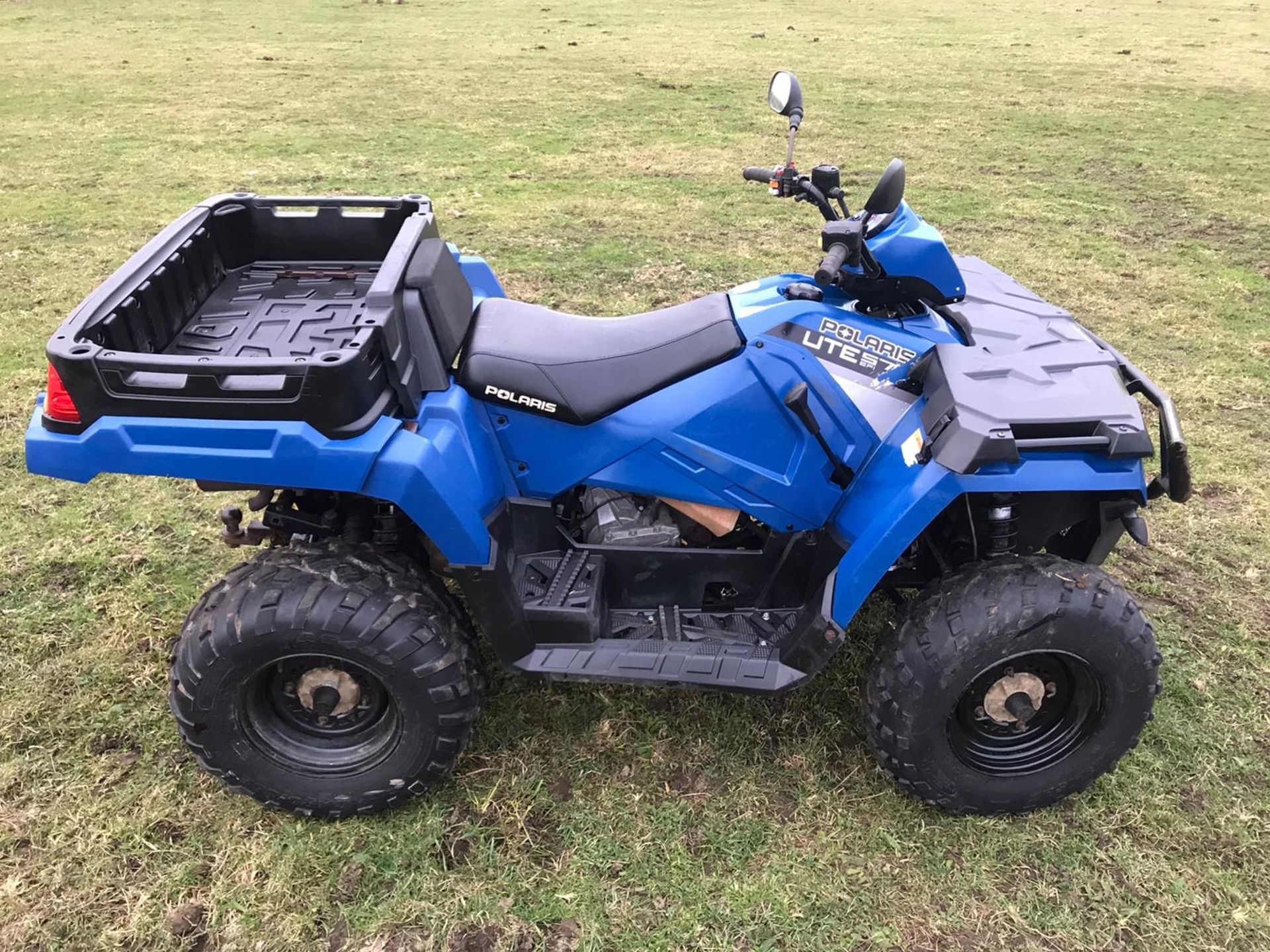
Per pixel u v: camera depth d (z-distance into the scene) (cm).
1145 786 268
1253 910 234
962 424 223
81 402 212
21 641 313
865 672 286
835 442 256
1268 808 261
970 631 229
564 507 283
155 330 243
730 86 1294
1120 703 242
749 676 255
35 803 258
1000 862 247
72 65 1389
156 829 253
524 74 1370
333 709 248
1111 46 1680
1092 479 226
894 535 232
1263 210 780
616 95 1230
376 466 218
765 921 231
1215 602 341
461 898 236
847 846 251
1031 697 247
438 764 249
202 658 230
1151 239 710
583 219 744
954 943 227
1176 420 241
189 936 227
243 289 278
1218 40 1762
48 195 781
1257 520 388
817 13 2173
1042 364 245
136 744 279
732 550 274
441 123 1067
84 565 351
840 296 263
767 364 251
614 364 251
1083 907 236
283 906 234
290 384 209
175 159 901
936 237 249
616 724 288
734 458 257
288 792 249
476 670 249
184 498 396
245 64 1423
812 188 258
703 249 677
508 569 250
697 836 254
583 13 2127
